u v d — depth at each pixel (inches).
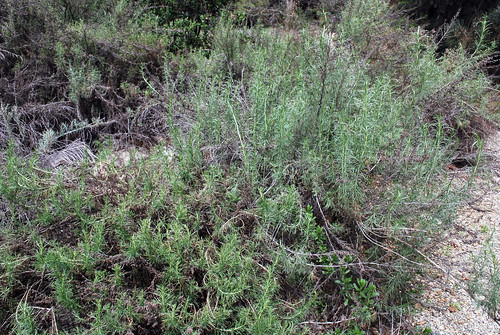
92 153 143.3
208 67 155.4
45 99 163.0
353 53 133.4
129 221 90.4
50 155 137.8
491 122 165.8
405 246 96.2
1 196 93.9
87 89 157.1
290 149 108.5
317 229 94.7
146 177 100.4
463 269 96.0
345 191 95.9
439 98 137.6
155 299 81.8
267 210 91.5
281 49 163.6
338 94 111.9
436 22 268.1
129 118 158.1
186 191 102.0
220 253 85.5
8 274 80.2
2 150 130.3
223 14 206.7
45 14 171.2
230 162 112.0
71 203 92.5
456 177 114.3
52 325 76.3
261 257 92.7
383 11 200.8
